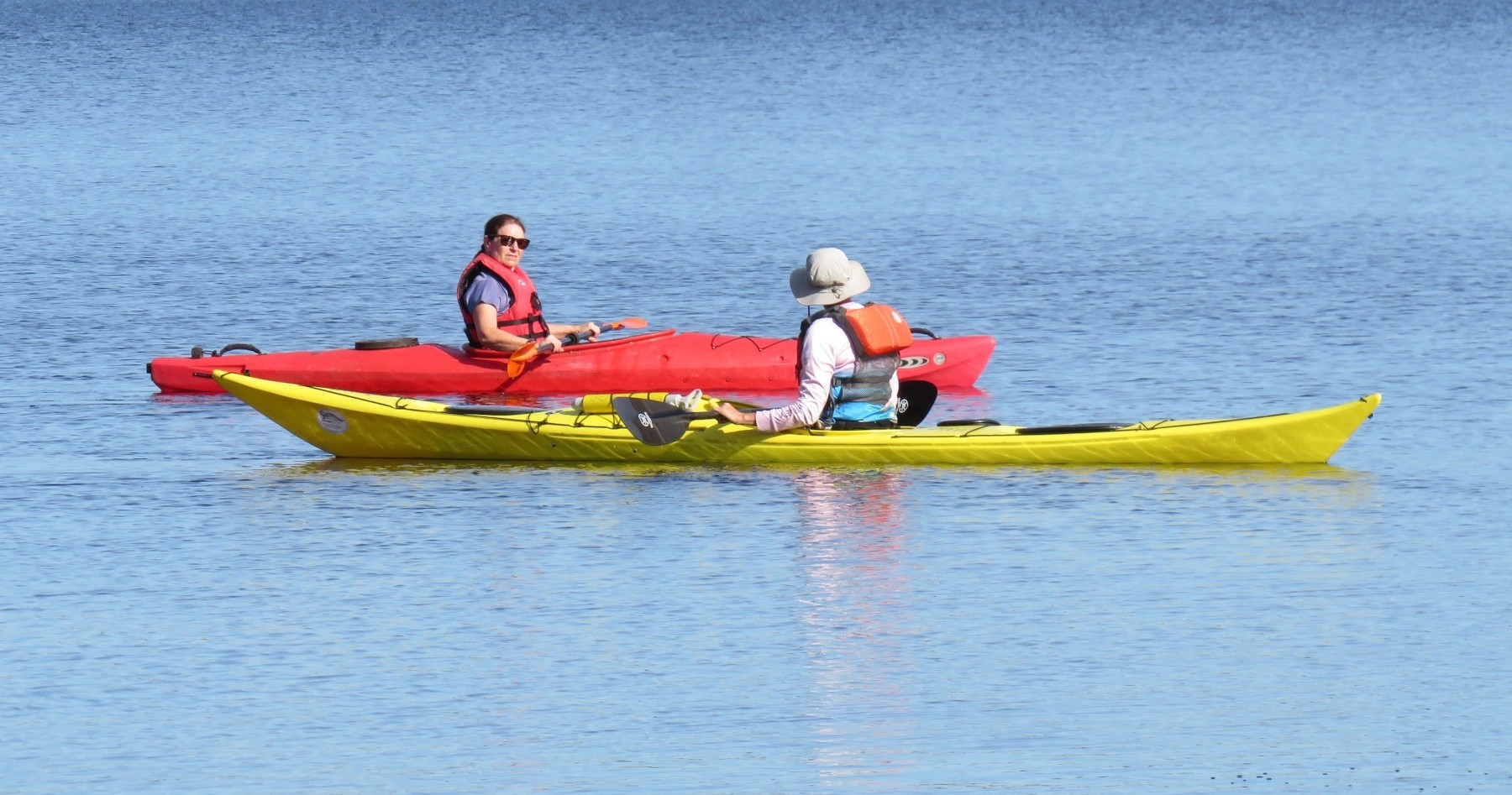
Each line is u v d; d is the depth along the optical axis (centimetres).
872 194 9650
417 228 8569
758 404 5234
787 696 2939
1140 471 4191
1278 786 2609
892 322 4266
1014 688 2967
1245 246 7775
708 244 8000
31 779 2653
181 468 4394
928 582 3475
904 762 2691
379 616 3319
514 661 3098
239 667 3081
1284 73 17575
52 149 11919
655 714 2869
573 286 7062
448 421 4403
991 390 5216
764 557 3631
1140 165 10875
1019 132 12675
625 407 4222
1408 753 2712
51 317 6384
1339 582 3453
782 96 15538
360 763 2700
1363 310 6300
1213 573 3506
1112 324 6150
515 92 16112
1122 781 2627
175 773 2672
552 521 3888
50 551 3725
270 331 6275
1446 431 4572
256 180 10406
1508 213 8600
